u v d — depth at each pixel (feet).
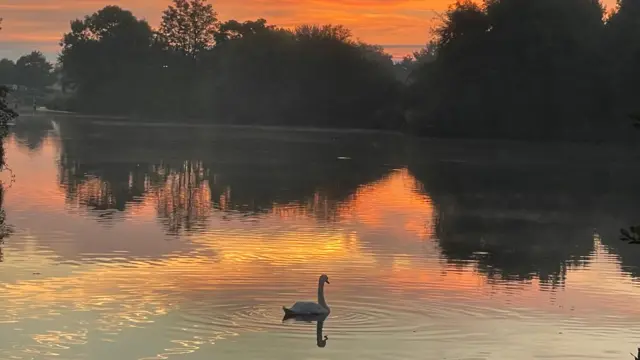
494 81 261.44
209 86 427.33
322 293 57.47
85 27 507.71
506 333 53.42
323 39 375.86
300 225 95.14
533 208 117.08
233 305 58.34
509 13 264.52
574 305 60.80
